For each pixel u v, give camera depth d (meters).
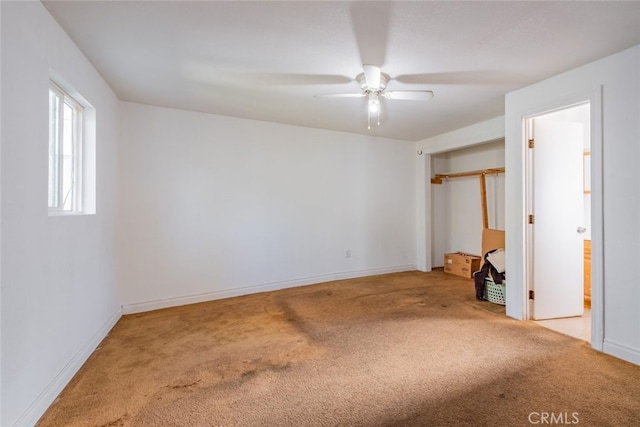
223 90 2.90
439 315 3.08
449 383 1.87
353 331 2.69
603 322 2.27
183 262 3.50
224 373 2.01
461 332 2.65
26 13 1.51
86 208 2.39
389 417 1.57
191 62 2.34
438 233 5.62
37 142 1.60
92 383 1.90
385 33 1.94
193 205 3.55
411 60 2.30
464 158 5.40
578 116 3.51
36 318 1.58
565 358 2.18
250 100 3.17
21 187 1.47
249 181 3.89
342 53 2.20
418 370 2.03
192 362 2.15
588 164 3.54
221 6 1.67
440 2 1.63
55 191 2.03
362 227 4.82
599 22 1.81
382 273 5.01
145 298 3.30
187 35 1.97
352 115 3.71
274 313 3.17
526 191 2.90
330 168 4.50
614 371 2.00
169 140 3.42
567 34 1.95
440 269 5.43
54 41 1.78
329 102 3.23
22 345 1.46
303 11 1.72
